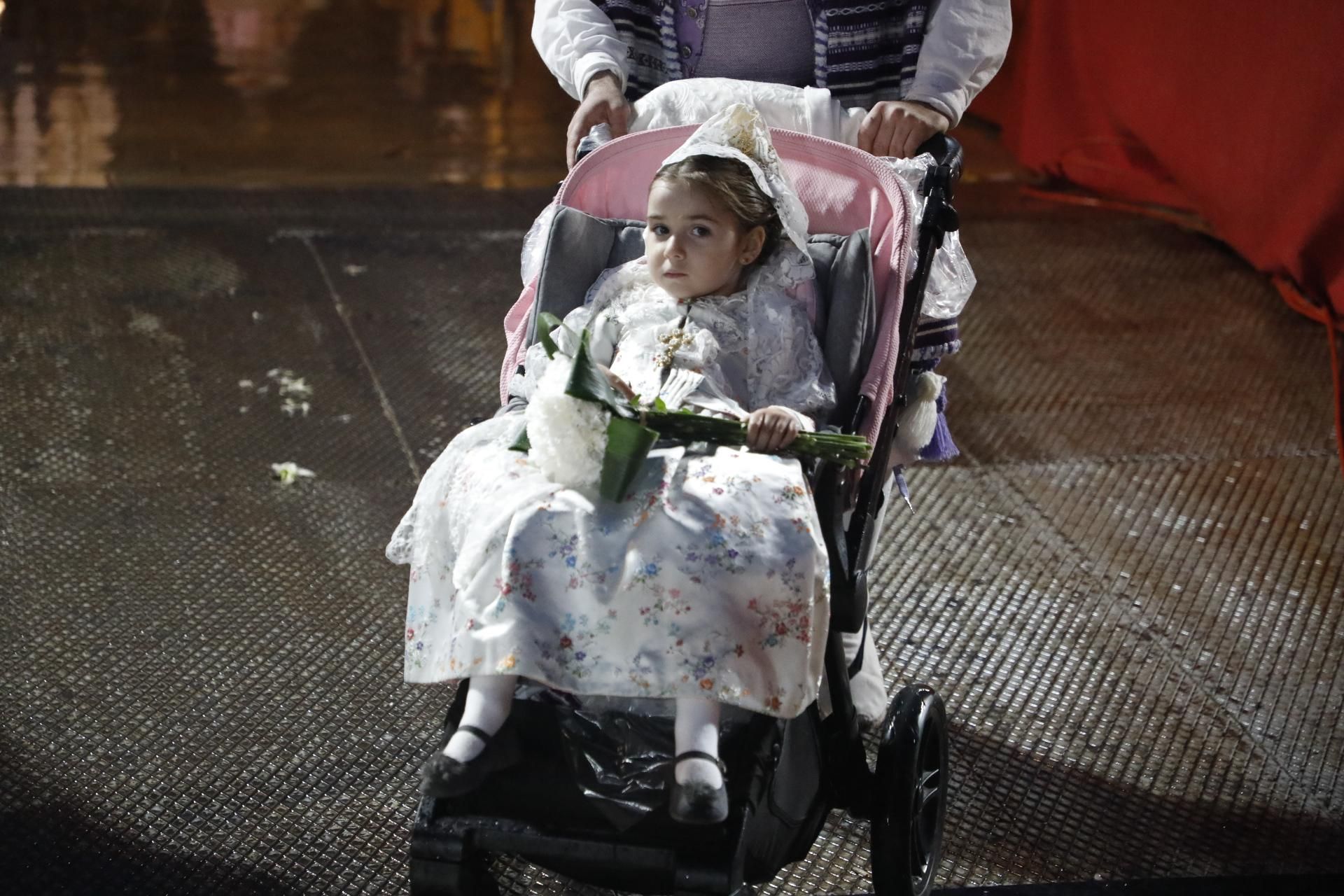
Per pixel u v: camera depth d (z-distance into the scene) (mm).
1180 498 3748
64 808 2486
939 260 2449
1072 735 2844
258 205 5328
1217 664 3090
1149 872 2492
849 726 2062
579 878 1774
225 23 7934
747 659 1735
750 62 2592
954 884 2436
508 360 2219
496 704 1758
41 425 3754
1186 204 5535
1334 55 4508
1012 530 3568
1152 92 5359
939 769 2291
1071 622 3213
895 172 2262
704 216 2084
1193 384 4359
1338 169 4578
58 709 2738
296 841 2459
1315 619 3266
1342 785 2740
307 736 2725
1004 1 2504
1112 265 5199
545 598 1736
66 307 4410
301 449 3750
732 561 1742
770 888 2402
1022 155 6062
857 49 2518
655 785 1755
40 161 5621
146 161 5727
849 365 2139
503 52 7773
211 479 3580
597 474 1804
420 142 6219
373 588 3213
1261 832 2605
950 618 3199
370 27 8094
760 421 1878
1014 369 4414
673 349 2107
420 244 5102
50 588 3104
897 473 2566
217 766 2623
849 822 2561
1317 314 4773
